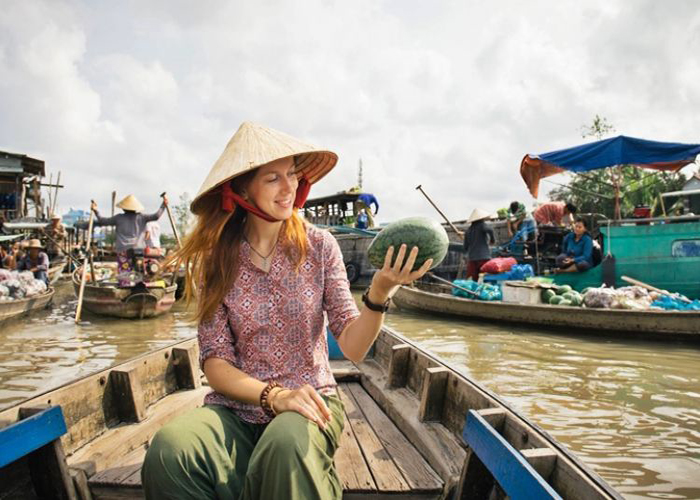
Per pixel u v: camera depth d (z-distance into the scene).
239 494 1.52
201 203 1.78
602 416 4.36
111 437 2.67
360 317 1.66
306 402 1.54
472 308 9.43
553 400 4.79
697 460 3.51
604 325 7.87
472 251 11.06
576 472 1.56
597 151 10.25
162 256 11.02
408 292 10.79
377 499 2.06
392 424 2.94
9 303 9.41
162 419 2.99
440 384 2.83
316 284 1.79
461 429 2.54
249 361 1.78
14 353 7.25
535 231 12.04
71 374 6.13
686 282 9.55
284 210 1.72
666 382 5.39
